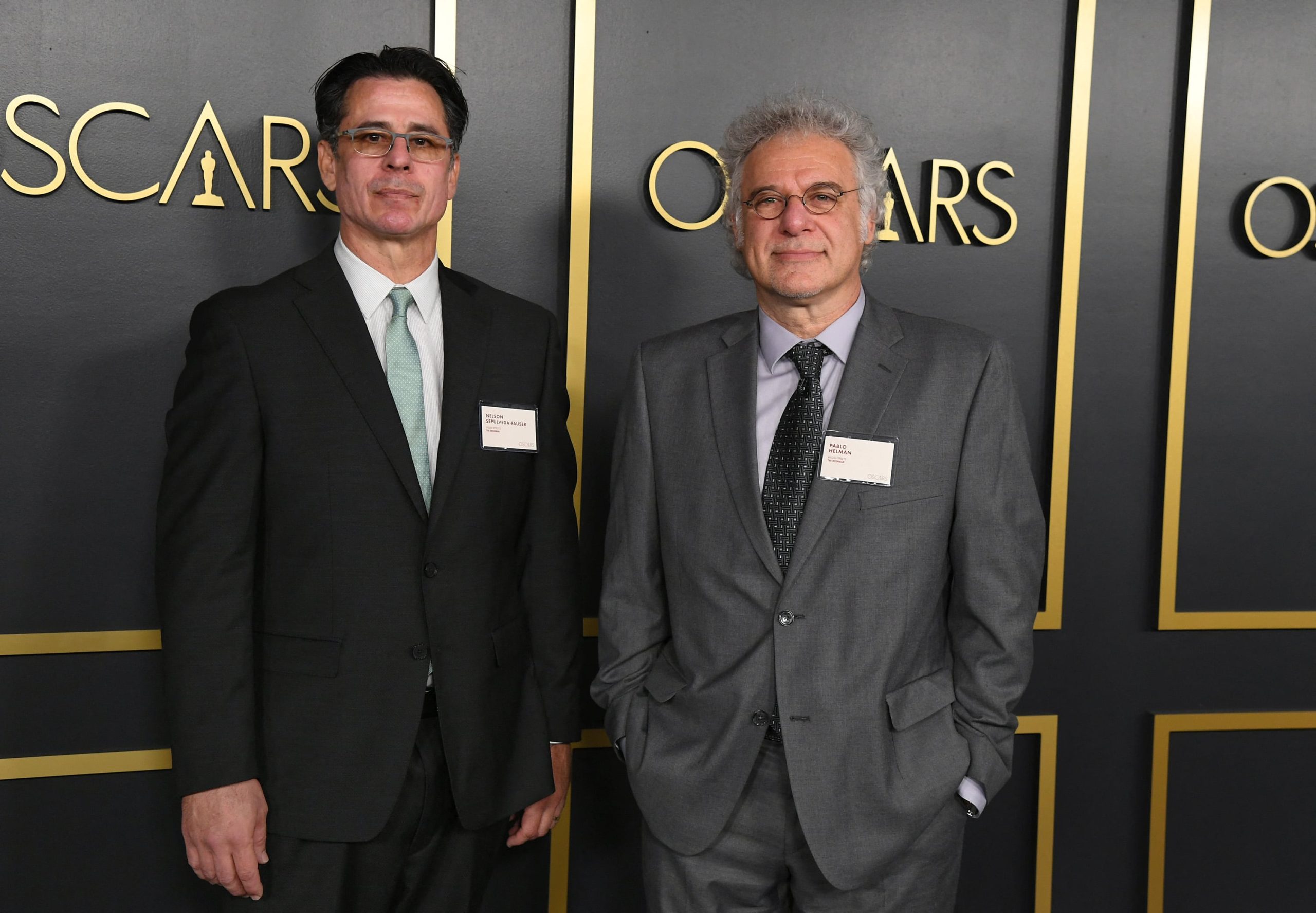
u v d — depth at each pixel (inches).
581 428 92.9
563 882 94.9
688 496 68.9
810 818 63.8
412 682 66.6
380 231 69.4
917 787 64.4
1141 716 103.2
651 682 70.9
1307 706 104.8
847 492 65.2
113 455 85.4
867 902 66.4
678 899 69.1
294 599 66.1
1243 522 103.3
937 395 66.2
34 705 84.8
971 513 65.6
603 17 91.3
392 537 66.6
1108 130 99.5
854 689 64.4
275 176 86.9
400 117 69.4
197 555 63.7
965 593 66.3
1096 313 100.3
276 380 65.9
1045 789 100.7
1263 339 102.6
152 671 87.3
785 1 94.3
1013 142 98.6
